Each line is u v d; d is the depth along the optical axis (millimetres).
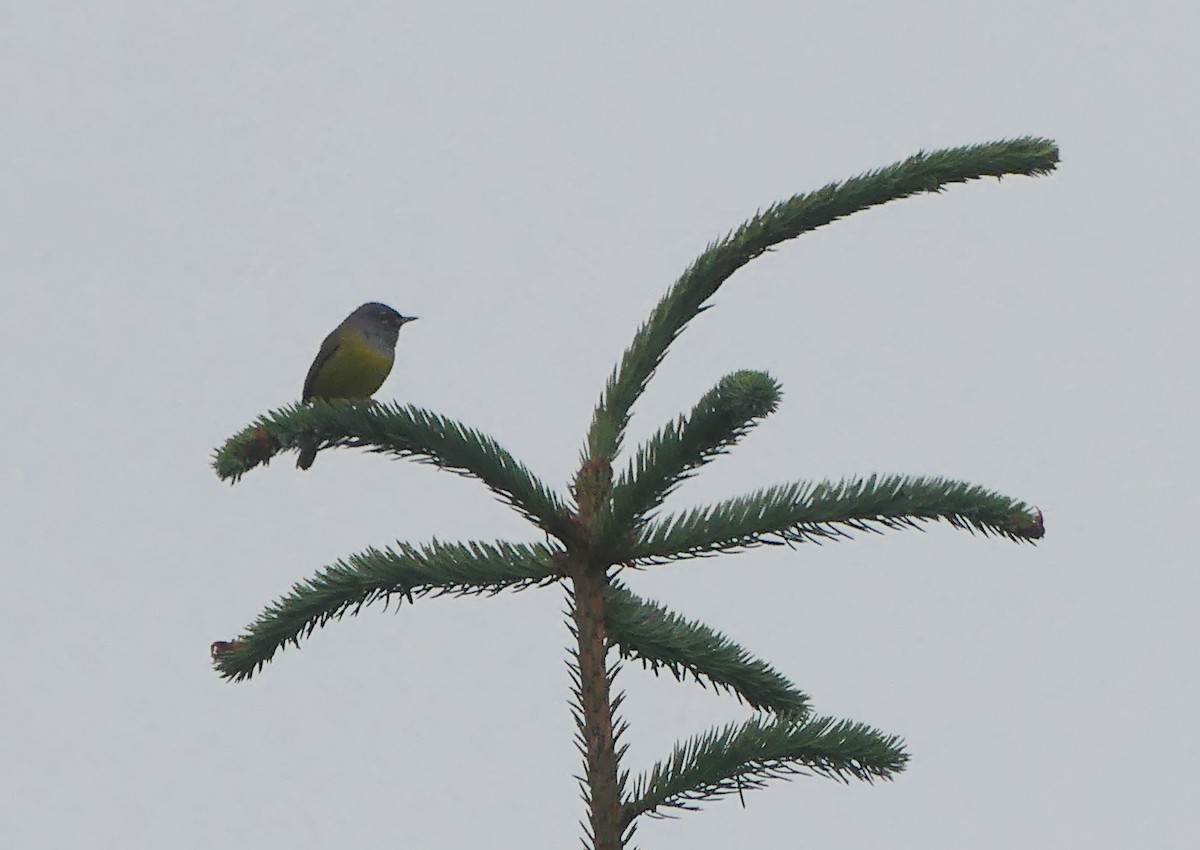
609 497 8180
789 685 8617
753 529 7988
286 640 8273
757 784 8016
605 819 7812
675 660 8516
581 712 7961
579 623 8039
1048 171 8656
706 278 8703
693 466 7746
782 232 8586
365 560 8195
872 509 7957
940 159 8570
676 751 7961
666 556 8102
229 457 7562
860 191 8523
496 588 8227
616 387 8781
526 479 8047
